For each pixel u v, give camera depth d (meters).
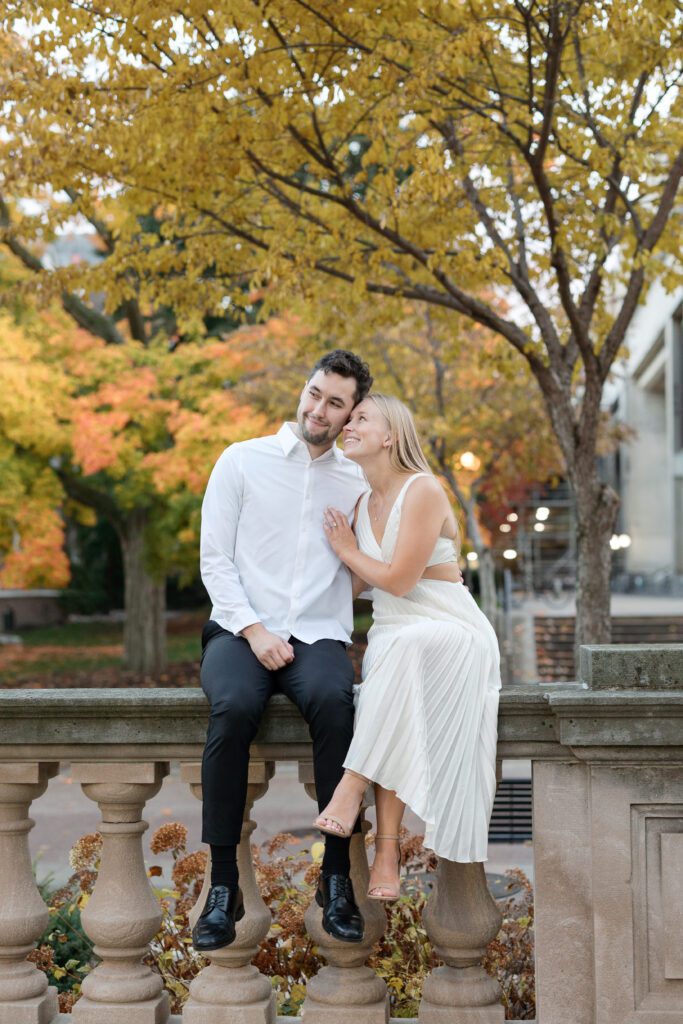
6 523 20.05
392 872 3.04
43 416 18.25
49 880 5.46
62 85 7.43
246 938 3.21
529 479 22.55
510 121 7.86
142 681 22.00
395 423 3.32
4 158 7.99
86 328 21.36
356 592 3.52
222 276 9.56
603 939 3.10
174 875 3.96
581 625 9.23
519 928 4.21
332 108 7.83
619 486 50.91
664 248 9.09
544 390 9.25
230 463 3.41
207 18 6.78
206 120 7.37
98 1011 3.25
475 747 3.09
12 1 6.87
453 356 10.45
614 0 6.38
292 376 17.25
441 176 6.71
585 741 3.06
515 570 38.25
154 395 19.56
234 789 3.02
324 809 3.06
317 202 9.52
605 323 9.55
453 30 7.02
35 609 42.94
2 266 17.78
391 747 3.03
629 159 7.45
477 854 3.05
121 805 3.30
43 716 3.24
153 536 21.80
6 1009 3.28
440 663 3.09
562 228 8.09
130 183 8.43
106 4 6.81
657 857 3.10
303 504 3.38
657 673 3.10
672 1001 3.08
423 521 3.20
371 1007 3.21
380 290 8.89
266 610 3.31
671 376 35.69
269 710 3.22
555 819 3.17
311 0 6.91
